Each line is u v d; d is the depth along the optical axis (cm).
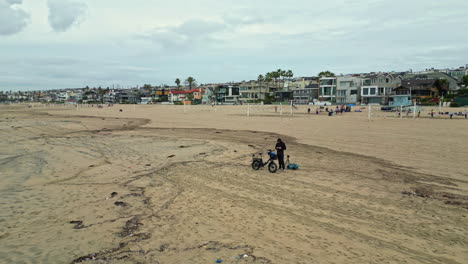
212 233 721
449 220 809
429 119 4091
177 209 902
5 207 920
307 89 9975
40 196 1037
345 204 945
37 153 1931
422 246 655
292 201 974
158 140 2566
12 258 596
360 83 8794
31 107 12725
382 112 5866
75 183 1213
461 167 1423
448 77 8919
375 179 1251
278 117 4988
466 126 3058
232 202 966
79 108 10875
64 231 738
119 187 1151
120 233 725
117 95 17262
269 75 11619
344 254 611
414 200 980
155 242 671
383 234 718
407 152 1817
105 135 2988
